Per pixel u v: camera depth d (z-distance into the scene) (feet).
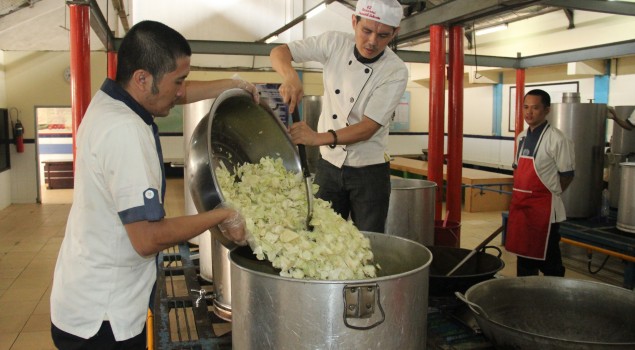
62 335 4.42
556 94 26.11
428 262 4.44
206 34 31.89
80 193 4.17
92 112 4.13
